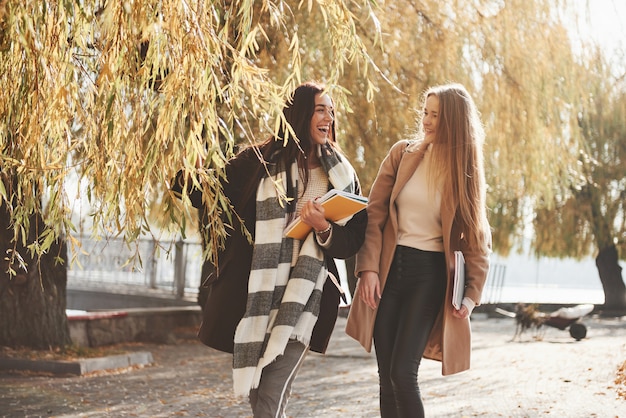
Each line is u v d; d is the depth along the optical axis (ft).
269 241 14.20
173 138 13.07
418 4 40.34
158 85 13.60
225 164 14.64
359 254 16.02
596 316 114.73
